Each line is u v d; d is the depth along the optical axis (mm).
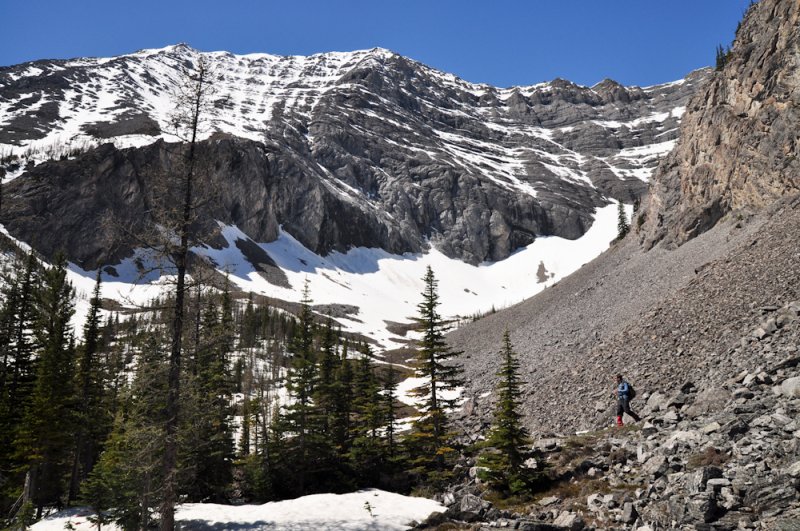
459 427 39406
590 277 89312
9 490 35281
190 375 20641
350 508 21203
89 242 137000
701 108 77188
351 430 36188
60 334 41250
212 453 30516
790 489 12500
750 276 34000
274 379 75375
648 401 25203
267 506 22344
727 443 15891
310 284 169375
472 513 19359
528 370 52281
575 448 22109
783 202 51219
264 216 191000
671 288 49500
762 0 65812
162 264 19531
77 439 38906
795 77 55750
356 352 103062
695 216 67875
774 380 19109
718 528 12539
